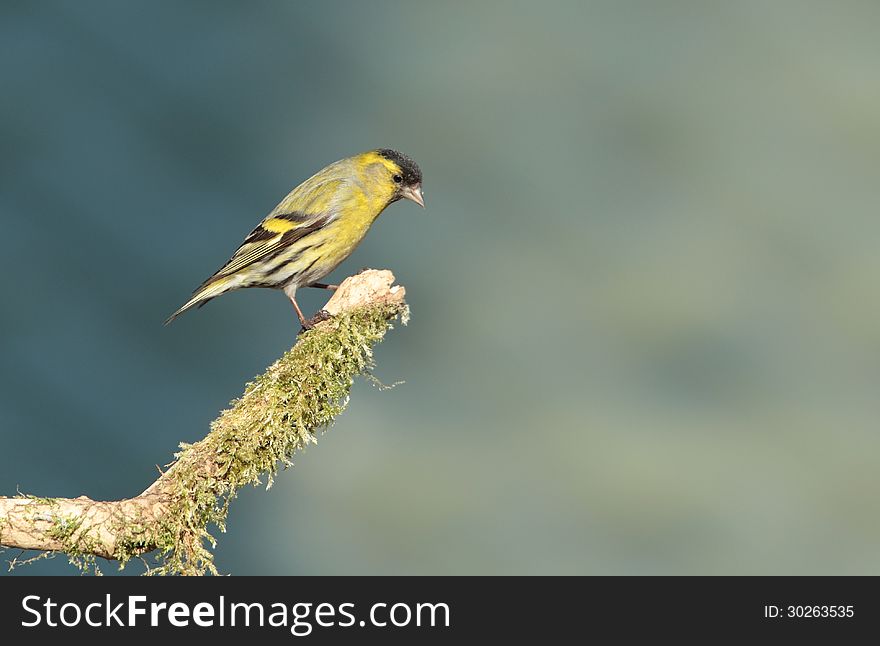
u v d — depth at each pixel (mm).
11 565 6598
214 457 6992
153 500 6820
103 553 6668
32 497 6555
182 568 6797
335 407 7422
